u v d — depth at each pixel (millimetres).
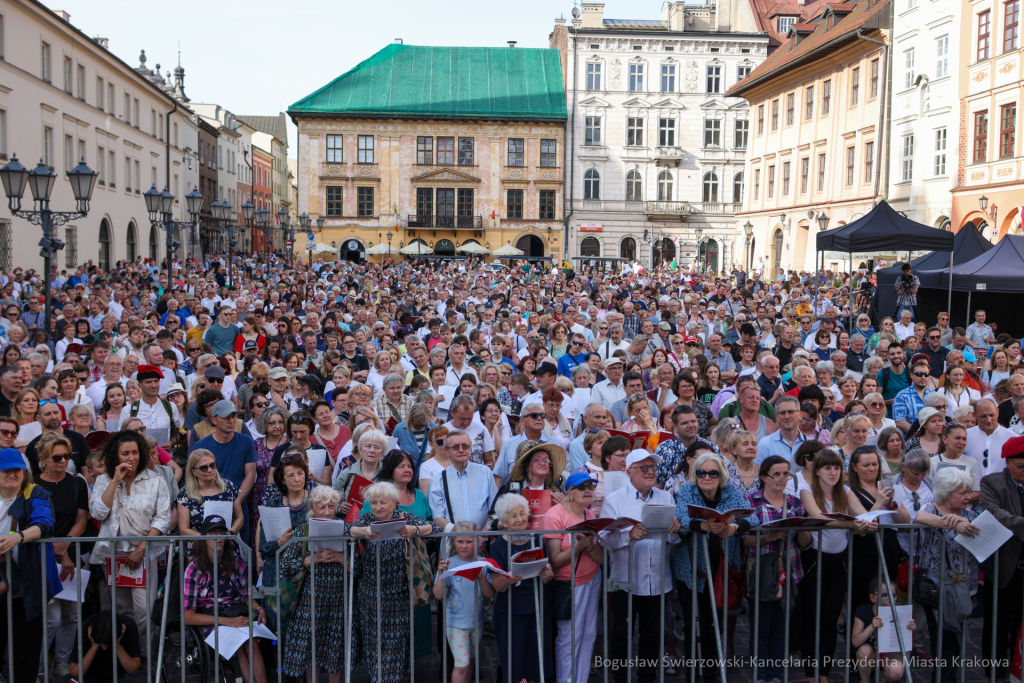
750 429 8852
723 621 6230
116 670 6203
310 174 65250
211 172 67750
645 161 64812
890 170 39250
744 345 12633
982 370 13492
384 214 65625
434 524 7023
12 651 6215
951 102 34438
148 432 9133
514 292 24875
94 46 39219
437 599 6938
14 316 14812
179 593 6586
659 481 7629
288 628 6250
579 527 5945
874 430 8953
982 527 6129
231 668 6535
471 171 65375
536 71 68750
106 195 42031
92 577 7297
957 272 18891
